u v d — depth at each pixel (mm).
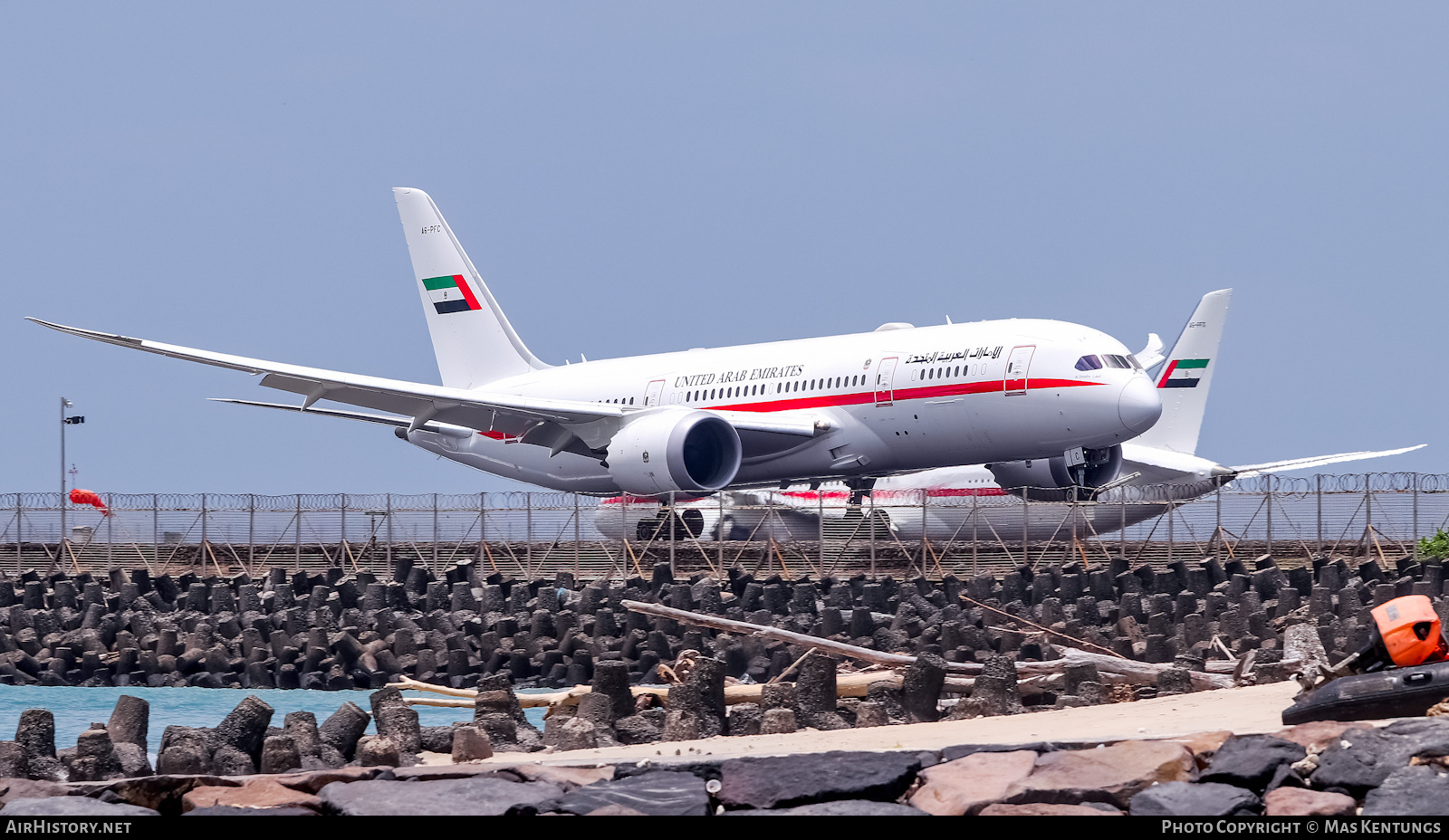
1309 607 58344
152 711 52656
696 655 47688
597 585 71312
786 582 70000
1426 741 20406
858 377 79875
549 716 39562
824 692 36219
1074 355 72250
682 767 22328
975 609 62375
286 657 61375
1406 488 78938
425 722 45469
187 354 75938
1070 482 84938
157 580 78625
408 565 78062
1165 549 81750
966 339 76625
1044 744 22688
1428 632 25156
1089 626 57000
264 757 29266
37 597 77000
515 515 84625
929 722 35688
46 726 29297
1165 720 29844
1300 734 21578
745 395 85000
